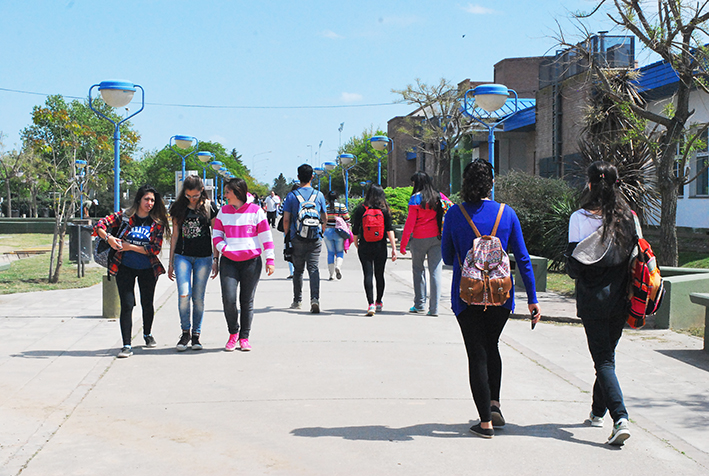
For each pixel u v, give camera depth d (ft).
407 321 28.53
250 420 15.29
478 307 14.17
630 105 36.50
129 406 16.30
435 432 14.56
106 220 21.62
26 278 43.27
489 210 14.58
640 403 17.06
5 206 191.31
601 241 13.87
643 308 13.75
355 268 52.85
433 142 113.09
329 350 22.58
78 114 146.30
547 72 84.84
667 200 35.63
